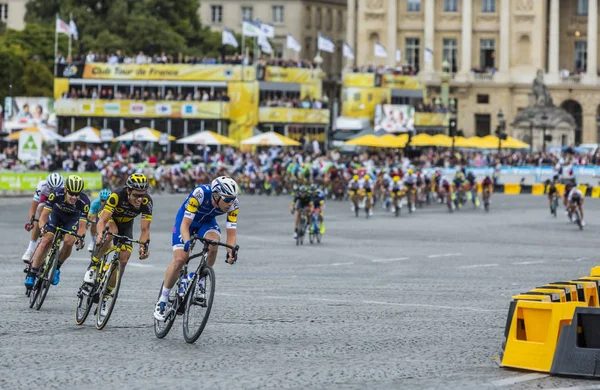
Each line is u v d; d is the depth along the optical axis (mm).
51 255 71500
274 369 52562
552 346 52406
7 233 141000
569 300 57000
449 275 98688
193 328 58406
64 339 60312
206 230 59688
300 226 133000
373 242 137750
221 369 52438
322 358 55531
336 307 75000
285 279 93938
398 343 60281
